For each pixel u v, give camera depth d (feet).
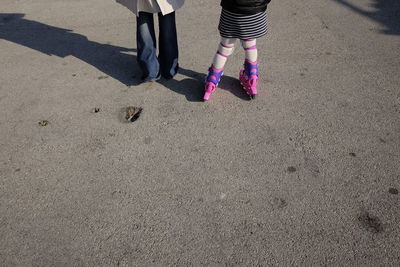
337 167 8.63
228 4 8.66
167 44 10.44
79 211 7.83
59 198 8.09
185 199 8.01
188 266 6.86
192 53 12.76
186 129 9.73
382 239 7.22
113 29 14.29
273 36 13.61
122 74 11.84
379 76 11.53
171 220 7.62
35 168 8.76
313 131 9.59
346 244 7.14
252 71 10.21
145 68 10.73
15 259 7.00
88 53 12.87
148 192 8.16
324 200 7.93
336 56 12.50
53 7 15.87
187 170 8.63
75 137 9.55
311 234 7.32
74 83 11.46
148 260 6.96
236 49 12.93
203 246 7.16
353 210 7.73
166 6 9.41
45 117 10.18
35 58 12.64
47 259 7.00
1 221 7.66
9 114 10.29
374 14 14.87
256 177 8.44
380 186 8.20
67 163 8.87
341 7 15.44
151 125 9.87
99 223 7.60
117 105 10.56
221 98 10.75
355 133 9.52
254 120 9.96
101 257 7.02
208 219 7.62
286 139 9.38
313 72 11.75
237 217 7.64
